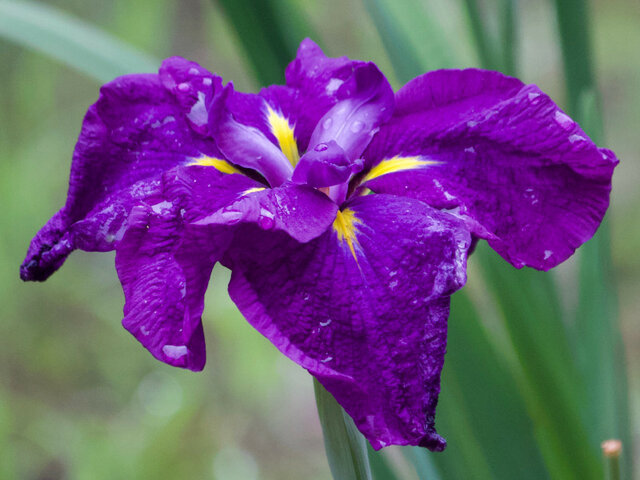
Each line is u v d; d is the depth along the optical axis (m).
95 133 0.49
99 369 1.20
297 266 0.46
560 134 0.47
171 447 0.98
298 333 0.45
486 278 0.59
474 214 0.48
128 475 0.95
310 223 0.46
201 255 0.45
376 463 0.57
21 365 1.20
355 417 0.44
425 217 0.46
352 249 0.46
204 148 0.50
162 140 0.49
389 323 0.45
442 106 0.49
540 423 0.59
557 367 0.58
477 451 0.57
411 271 0.46
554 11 0.61
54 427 1.10
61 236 0.48
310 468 1.06
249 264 0.45
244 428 1.11
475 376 0.57
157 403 1.09
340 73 0.51
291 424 1.12
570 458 0.58
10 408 1.13
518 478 0.57
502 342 0.62
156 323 0.46
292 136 0.51
